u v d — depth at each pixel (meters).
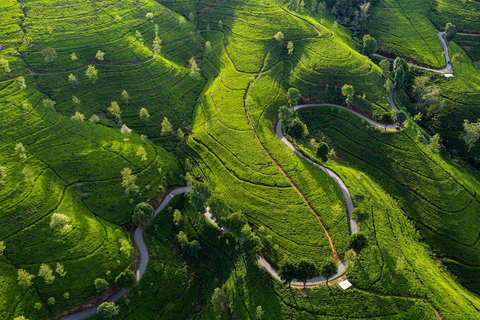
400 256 102.31
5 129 132.38
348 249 102.50
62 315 90.62
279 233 111.19
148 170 132.25
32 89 154.50
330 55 183.88
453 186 130.00
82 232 105.31
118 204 119.25
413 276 96.75
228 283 101.38
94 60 178.38
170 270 105.94
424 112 174.75
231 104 166.38
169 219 122.06
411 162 137.62
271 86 175.75
